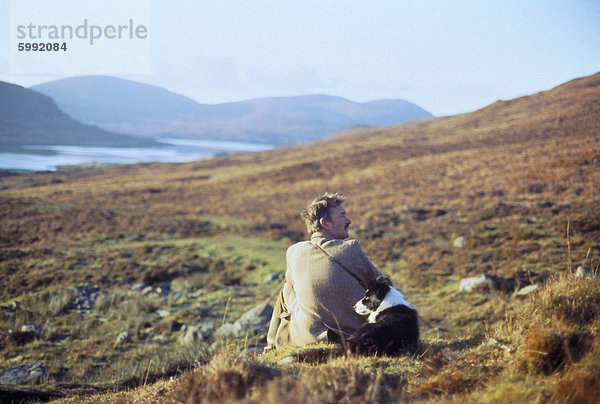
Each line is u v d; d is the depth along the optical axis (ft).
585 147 132.57
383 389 10.20
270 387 8.44
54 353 37.35
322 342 13.53
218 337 38.99
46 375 31.14
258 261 68.18
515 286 44.27
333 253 13.92
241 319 42.47
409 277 54.80
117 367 33.40
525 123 206.49
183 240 88.33
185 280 60.39
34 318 46.26
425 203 100.22
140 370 29.50
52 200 157.07
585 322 13.56
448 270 54.54
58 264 67.62
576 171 106.11
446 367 11.46
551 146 147.02
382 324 12.78
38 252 74.74
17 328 43.16
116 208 140.67
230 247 77.97
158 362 32.22
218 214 126.52
